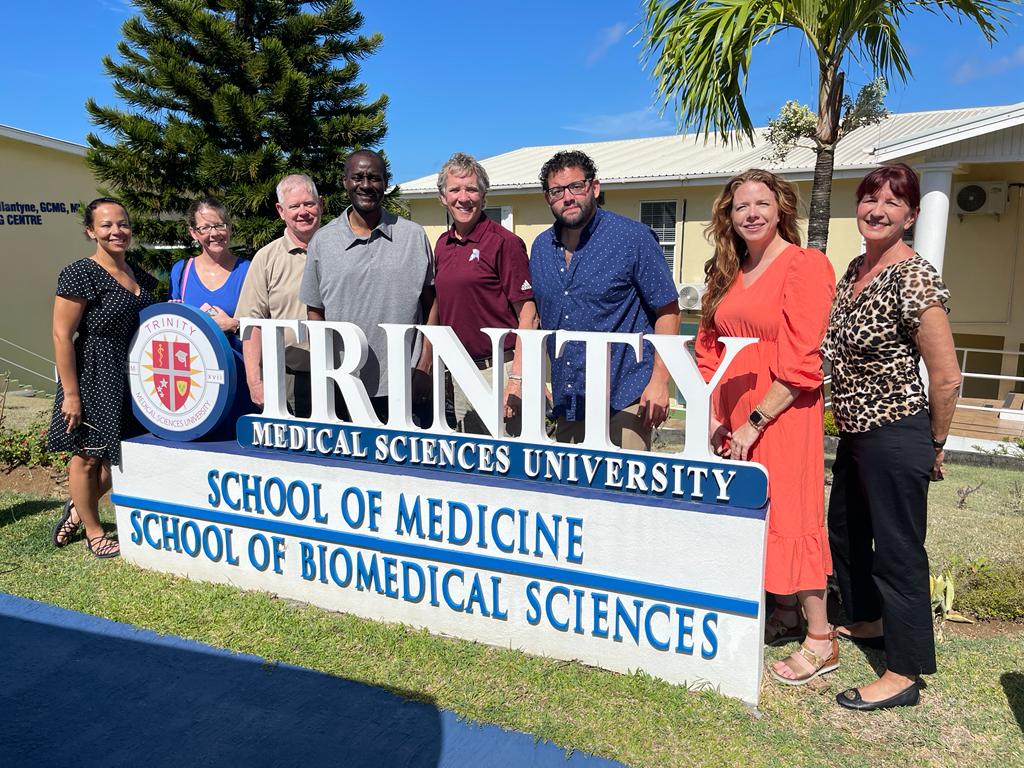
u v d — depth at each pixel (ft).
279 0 40.91
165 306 12.39
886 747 8.30
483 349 12.35
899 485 8.72
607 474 9.54
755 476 8.78
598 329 10.58
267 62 38.45
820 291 8.82
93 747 8.29
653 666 9.49
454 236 12.13
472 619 10.53
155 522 12.94
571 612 9.86
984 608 11.61
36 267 46.03
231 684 9.49
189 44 39.14
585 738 8.29
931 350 8.34
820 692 9.39
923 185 29.32
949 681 9.68
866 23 20.94
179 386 12.49
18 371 45.32
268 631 10.79
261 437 11.90
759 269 9.61
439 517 10.52
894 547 8.86
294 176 12.46
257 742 8.34
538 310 11.29
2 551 13.85
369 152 11.25
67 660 10.08
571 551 9.73
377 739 8.36
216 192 39.47
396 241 11.57
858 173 33.91
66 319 12.42
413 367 12.13
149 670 9.83
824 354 9.51
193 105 38.78
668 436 28.86
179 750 8.23
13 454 20.48
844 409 9.09
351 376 11.02
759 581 8.79
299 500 11.55
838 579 10.46
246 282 12.99
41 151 45.85
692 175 37.83
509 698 9.09
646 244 10.34
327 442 11.36
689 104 20.97
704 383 8.91
